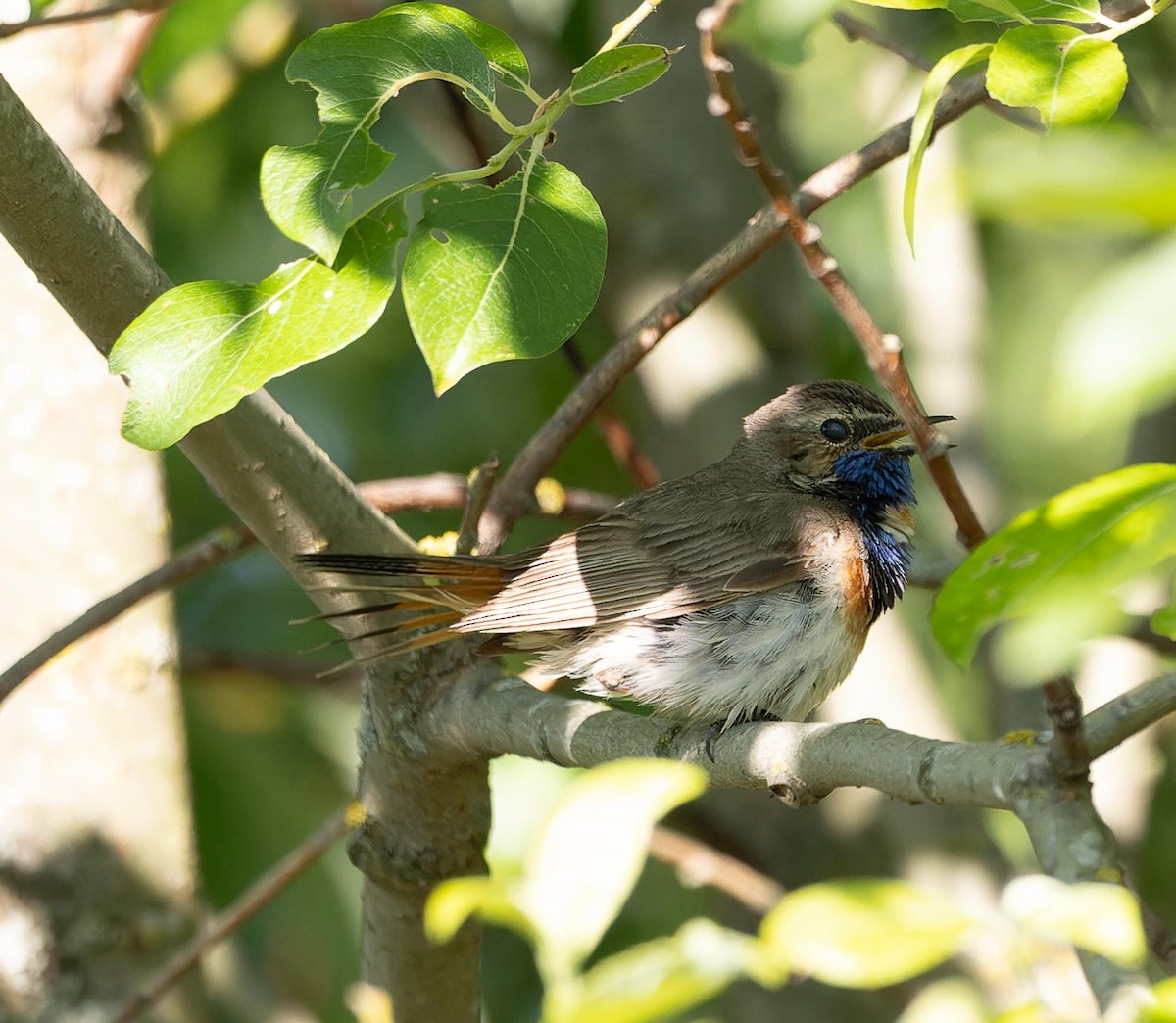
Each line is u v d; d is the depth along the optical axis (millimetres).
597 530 10977
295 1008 12727
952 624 4555
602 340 15617
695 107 13852
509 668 13477
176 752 11383
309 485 8594
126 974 10883
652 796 3908
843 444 11789
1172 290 2973
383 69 7180
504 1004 14805
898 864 13344
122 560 11227
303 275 7020
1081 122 6055
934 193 3396
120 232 7781
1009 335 17688
